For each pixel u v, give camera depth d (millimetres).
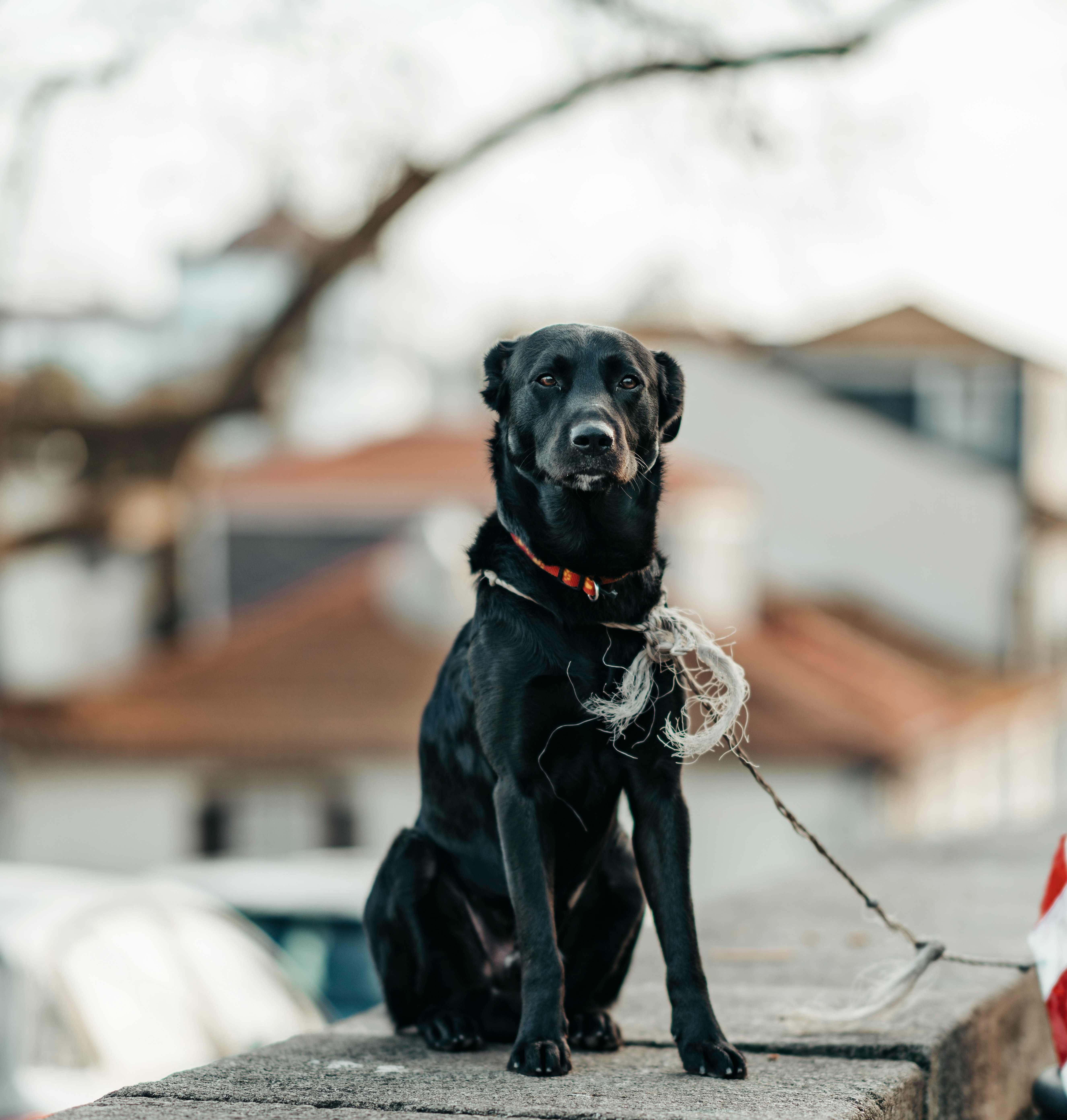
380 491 24438
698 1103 2584
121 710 19391
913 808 20172
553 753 2994
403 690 19359
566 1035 2891
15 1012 4480
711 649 2982
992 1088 3607
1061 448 28859
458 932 3287
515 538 3037
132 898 5426
